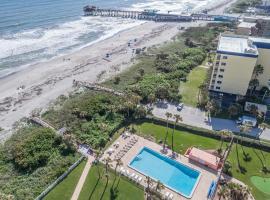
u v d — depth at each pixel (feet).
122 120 342.85
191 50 577.84
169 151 299.79
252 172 277.03
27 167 268.00
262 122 355.97
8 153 285.64
